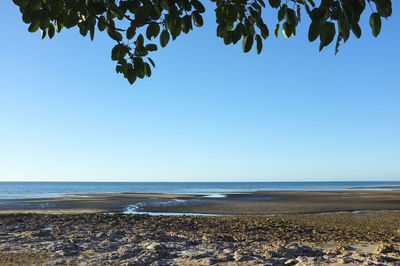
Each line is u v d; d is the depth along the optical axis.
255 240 9.81
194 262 6.48
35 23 2.74
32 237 8.84
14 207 27.50
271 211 24.20
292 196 45.06
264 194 52.69
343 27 2.18
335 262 6.49
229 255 6.95
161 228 12.09
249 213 23.09
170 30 2.62
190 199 38.72
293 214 22.19
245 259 6.63
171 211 24.64
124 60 3.19
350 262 6.39
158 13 2.52
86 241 8.51
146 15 2.51
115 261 6.39
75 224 12.59
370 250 8.62
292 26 2.56
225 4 2.93
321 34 2.21
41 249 7.35
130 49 3.10
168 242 8.61
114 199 38.31
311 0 2.37
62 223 12.87
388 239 10.57
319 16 2.16
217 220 15.55
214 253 7.20
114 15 3.21
